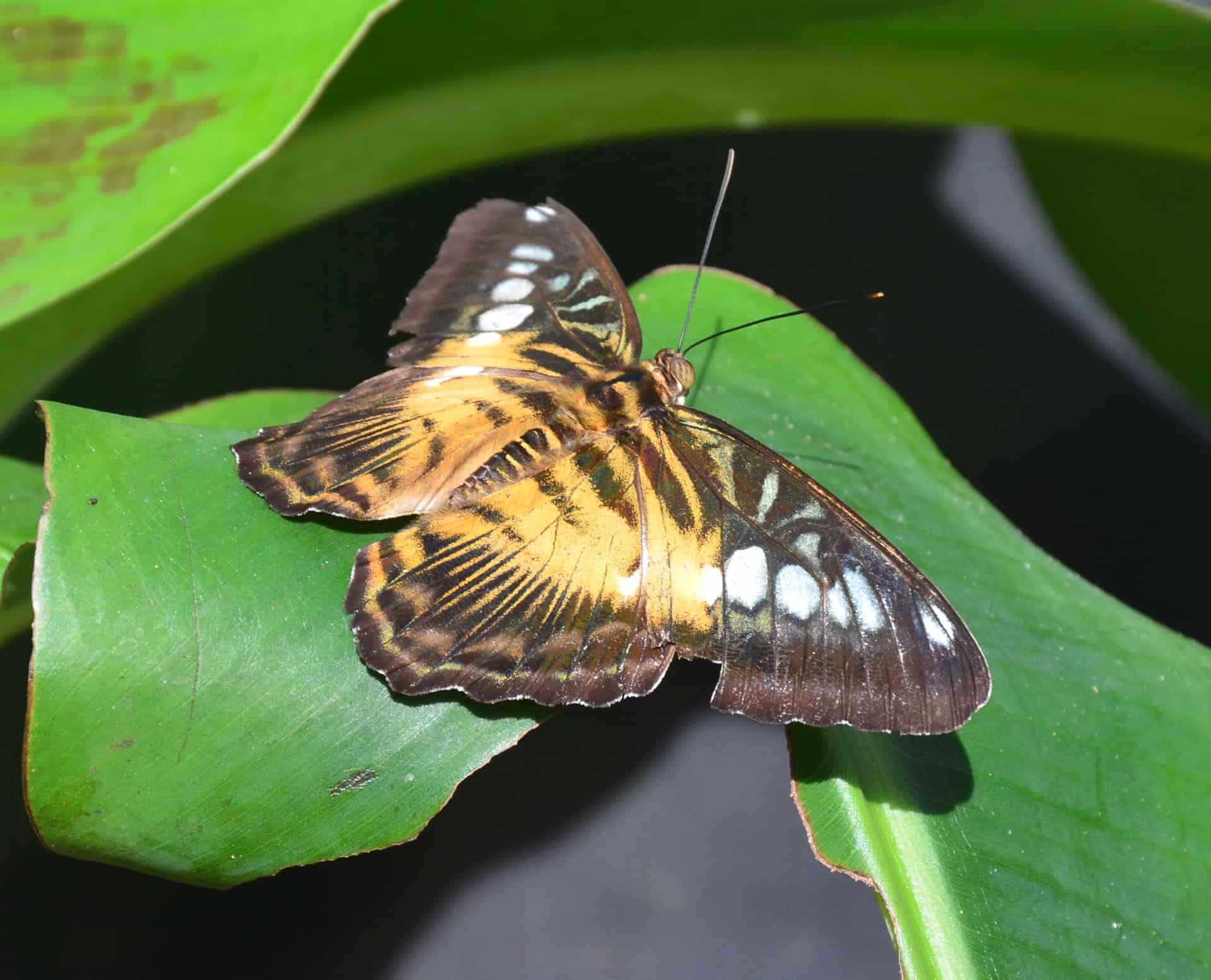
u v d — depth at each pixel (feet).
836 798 1.94
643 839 2.27
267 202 2.19
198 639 1.91
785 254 2.73
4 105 1.97
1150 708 2.00
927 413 2.62
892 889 1.93
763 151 2.87
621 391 1.97
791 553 1.93
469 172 2.74
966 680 1.90
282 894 2.24
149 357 2.41
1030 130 2.20
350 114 2.16
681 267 2.11
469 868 2.25
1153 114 2.16
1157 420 2.67
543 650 1.93
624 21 2.12
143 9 1.98
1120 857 1.95
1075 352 2.75
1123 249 2.35
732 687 1.92
